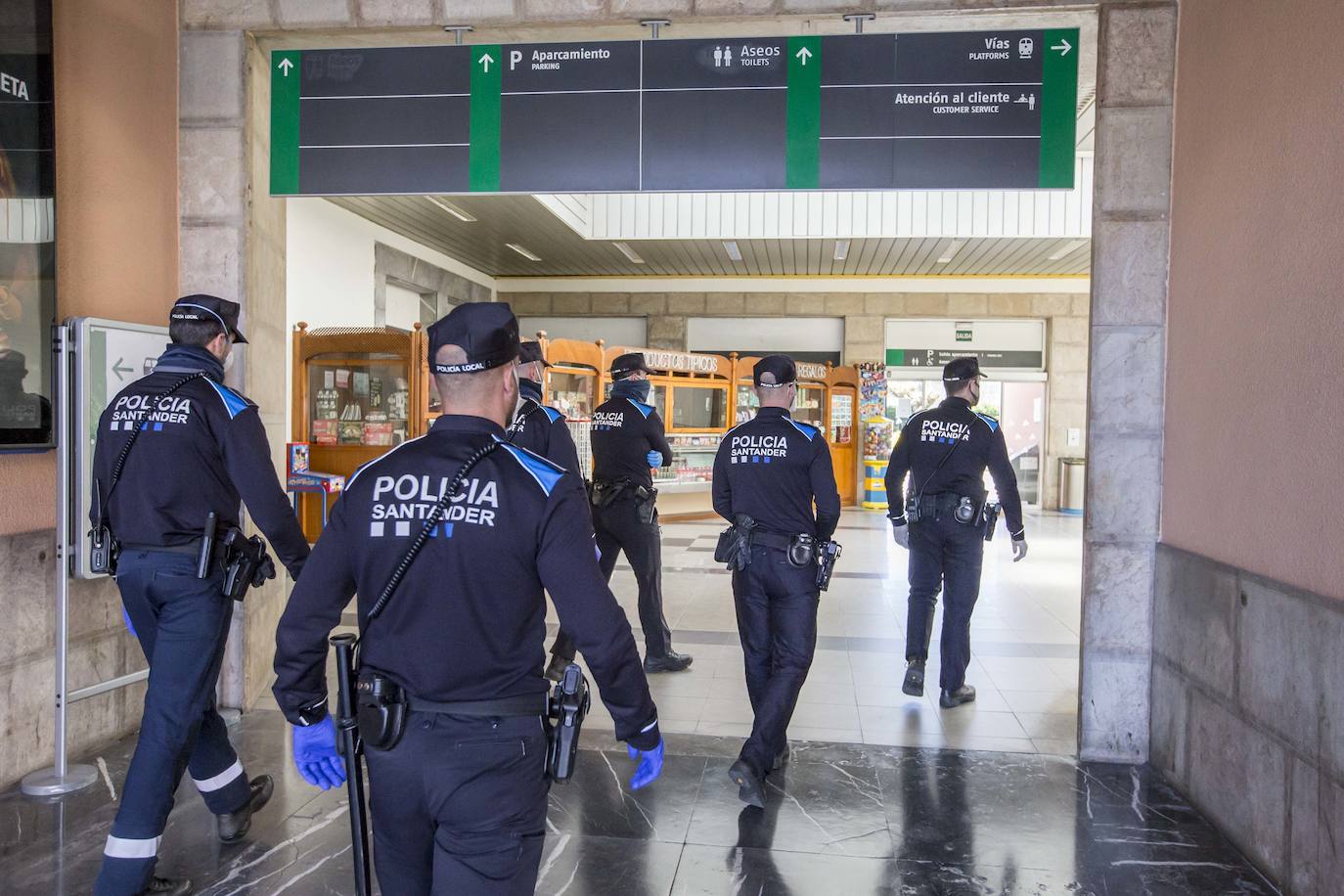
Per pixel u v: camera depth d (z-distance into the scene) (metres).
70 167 3.47
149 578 2.62
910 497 4.53
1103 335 3.71
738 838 3.00
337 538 1.62
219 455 2.70
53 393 3.32
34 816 3.06
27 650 3.35
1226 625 3.02
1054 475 15.01
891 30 4.30
